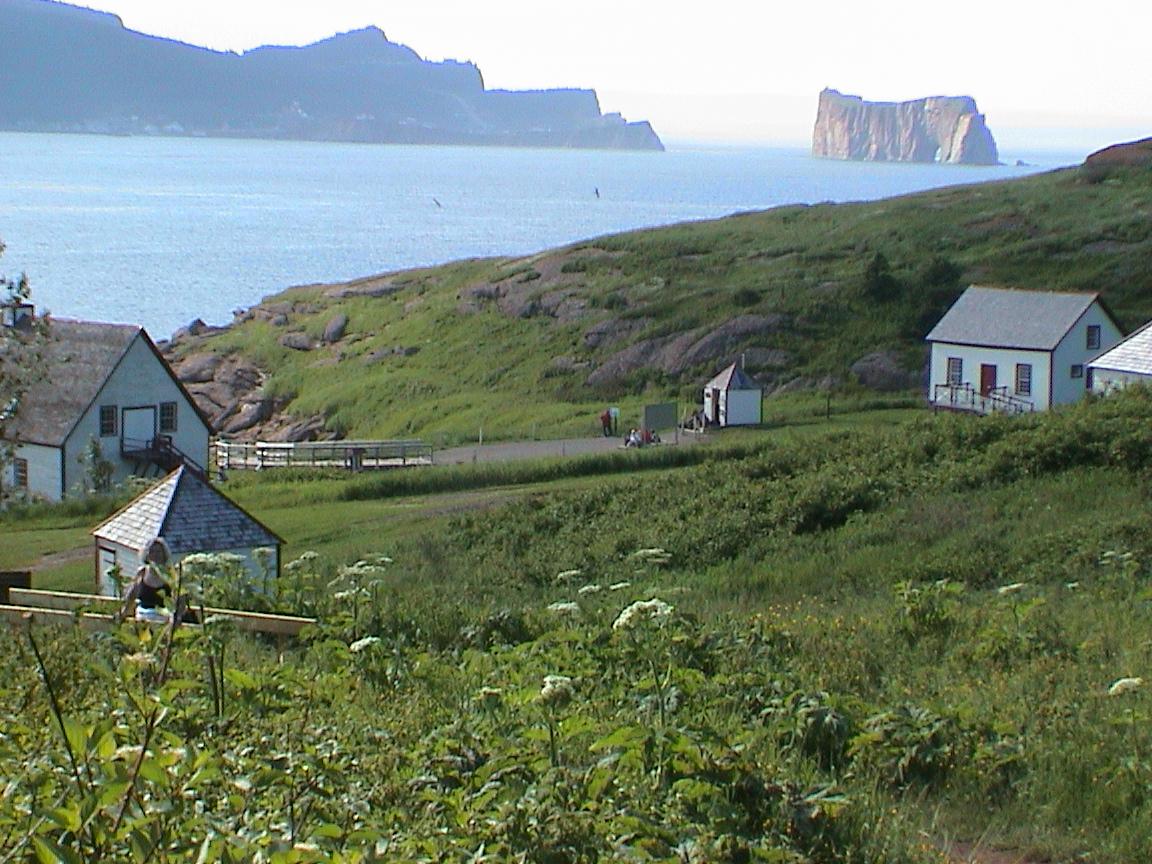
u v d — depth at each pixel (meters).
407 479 45.25
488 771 9.09
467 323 89.06
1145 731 11.52
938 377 64.81
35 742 8.19
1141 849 9.32
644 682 12.20
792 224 109.50
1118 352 53.31
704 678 12.91
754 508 31.80
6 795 5.95
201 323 100.56
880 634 16.95
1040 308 62.38
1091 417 36.09
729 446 48.44
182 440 57.75
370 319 94.44
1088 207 99.88
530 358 79.75
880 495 31.77
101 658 12.47
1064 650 15.70
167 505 26.33
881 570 24.94
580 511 34.41
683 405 67.94
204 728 9.38
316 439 74.31
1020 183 117.31
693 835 8.25
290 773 7.63
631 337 79.31
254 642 16.39
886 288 79.88
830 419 61.53
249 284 144.38
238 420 80.06
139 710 6.70
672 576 26.34
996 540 26.44
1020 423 37.62
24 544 38.38
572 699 11.56
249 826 6.68
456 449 58.50
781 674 13.38
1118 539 24.81
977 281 81.81
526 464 47.16
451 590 25.39
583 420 65.69
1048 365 60.62
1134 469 32.12
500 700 11.58
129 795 5.68
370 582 20.73
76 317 116.94
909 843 9.20
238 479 51.81
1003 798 10.48
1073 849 9.48
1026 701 12.77
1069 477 31.91
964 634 16.83
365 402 77.25
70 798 5.88
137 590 10.53
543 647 15.35
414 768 9.53
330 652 15.07
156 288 138.25
